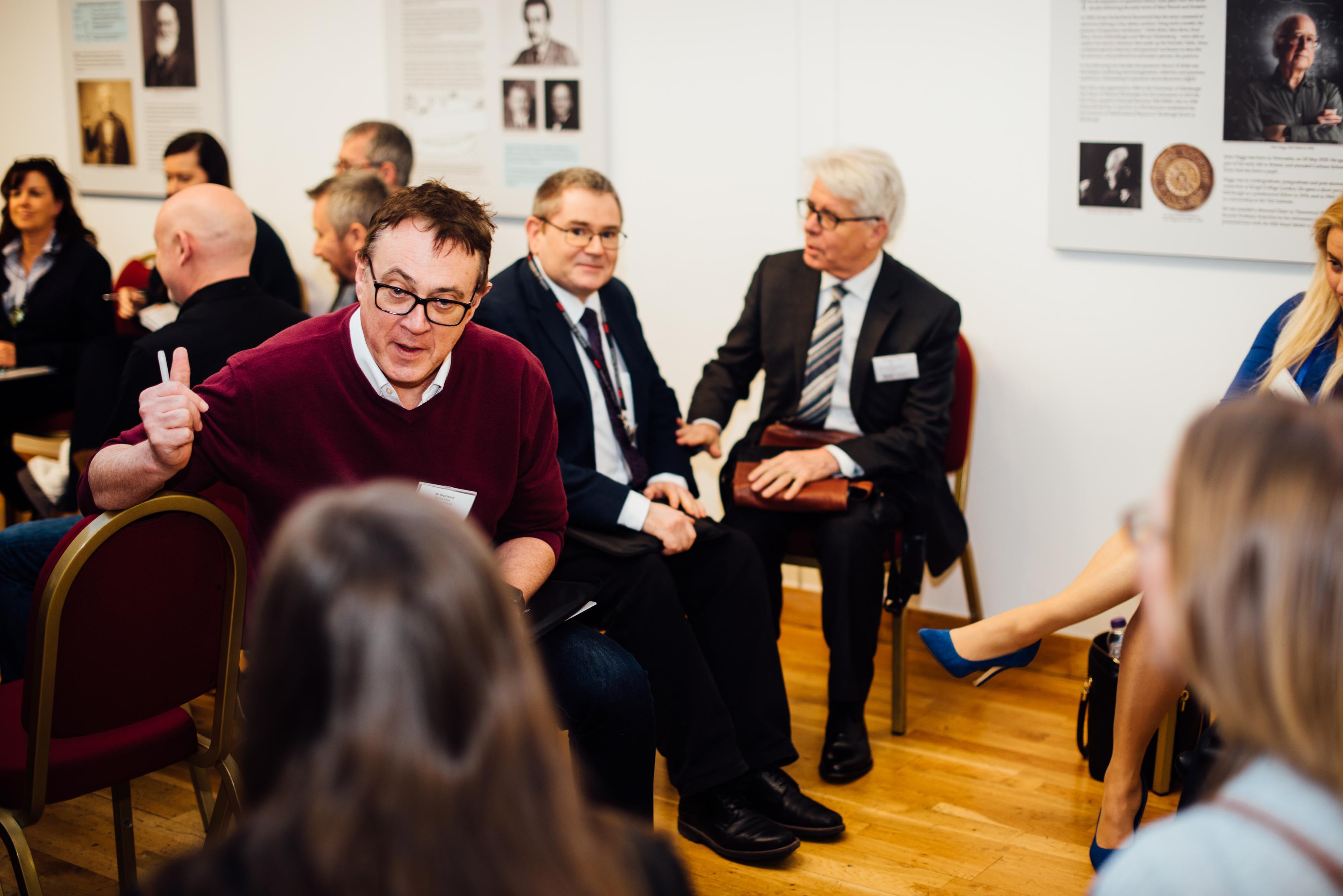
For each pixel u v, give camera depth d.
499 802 0.62
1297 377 2.16
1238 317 2.89
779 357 2.89
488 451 1.78
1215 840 0.67
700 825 2.20
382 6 4.06
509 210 3.93
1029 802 2.39
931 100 3.17
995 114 3.09
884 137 3.26
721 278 3.59
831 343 2.83
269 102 4.43
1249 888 0.65
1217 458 0.69
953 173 3.18
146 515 1.52
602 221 2.38
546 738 0.66
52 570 1.50
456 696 0.62
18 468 3.62
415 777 0.60
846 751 2.49
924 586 3.43
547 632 1.92
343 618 0.61
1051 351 3.13
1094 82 2.91
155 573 1.58
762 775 2.28
